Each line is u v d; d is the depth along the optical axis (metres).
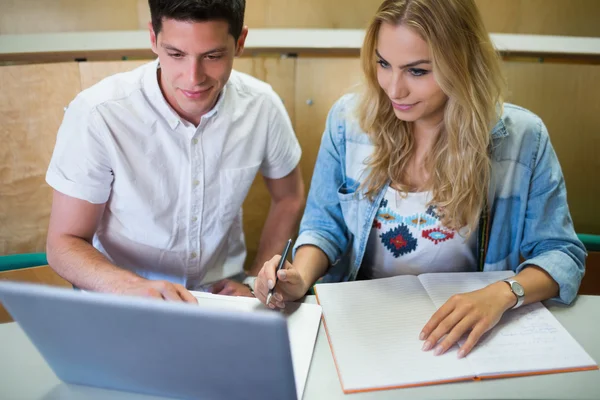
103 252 1.39
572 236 1.21
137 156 1.26
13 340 0.98
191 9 1.04
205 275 1.45
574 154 1.88
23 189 1.77
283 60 1.81
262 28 1.89
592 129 1.85
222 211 1.38
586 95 1.82
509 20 1.87
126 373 0.82
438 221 1.24
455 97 1.10
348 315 1.03
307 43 1.82
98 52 1.73
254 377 0.76
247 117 1.36
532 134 1.22
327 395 0.85
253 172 1.39
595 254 1.55
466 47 1.08
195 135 1.28
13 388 0.87
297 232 1.56
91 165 1.22
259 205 1.96
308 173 1.93
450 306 1.00
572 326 1.02
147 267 1.38
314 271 1.23
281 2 1.86
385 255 1.30
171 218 1.34
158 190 1.30
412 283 1.13
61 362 0.84
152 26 1.12
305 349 0.94
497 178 1.23
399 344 0.95
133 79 1.25
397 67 1.08
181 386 0.81
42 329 0.79
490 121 1.17
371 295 1.09
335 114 1.35
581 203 1.92
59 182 1.23
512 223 1.26
